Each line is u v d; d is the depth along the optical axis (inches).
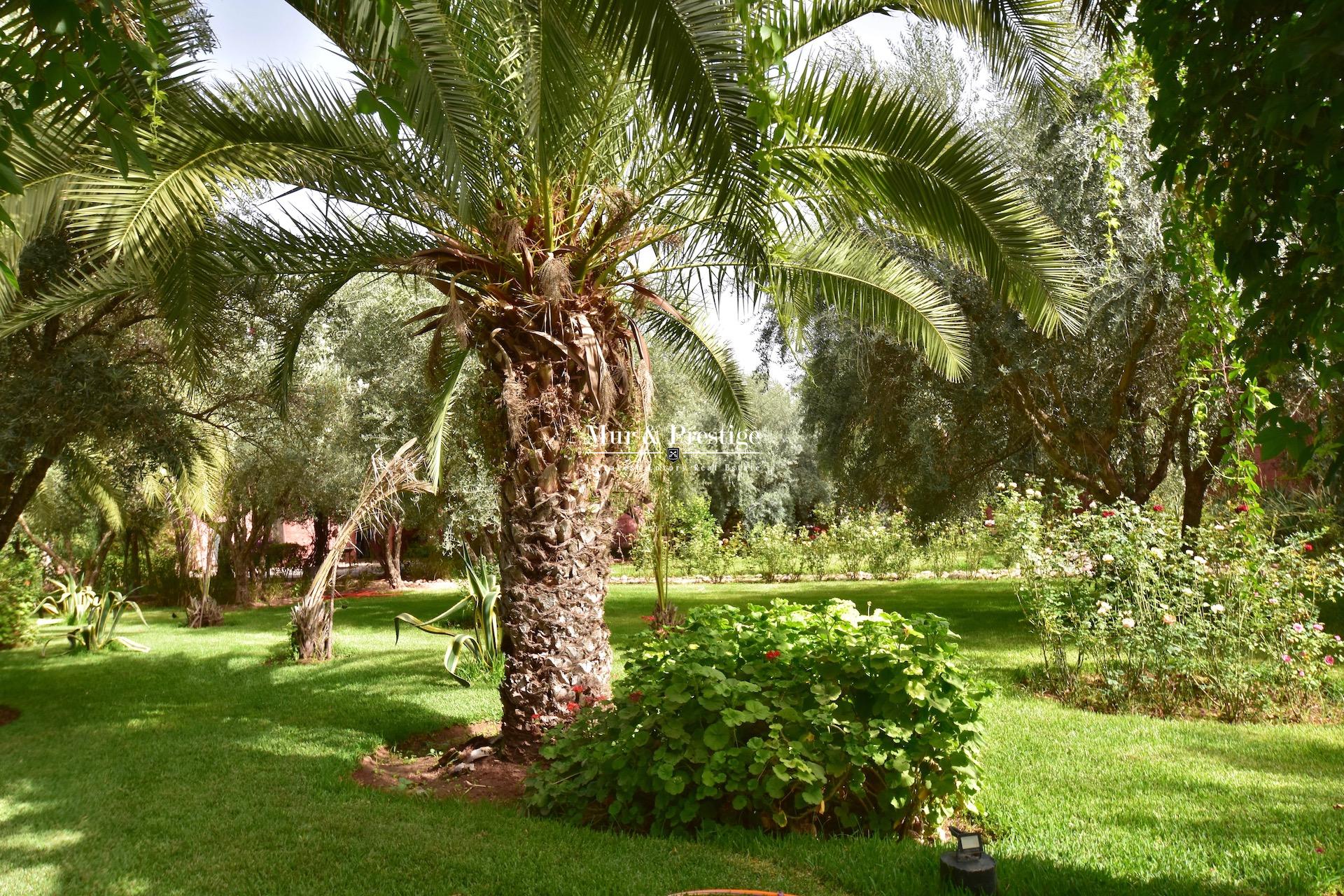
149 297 250.5
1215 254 74.0
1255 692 233.8
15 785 181.3
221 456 452.1
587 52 130.8
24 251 239.0
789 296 237.0
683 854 129.6
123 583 658.2
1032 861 123.7
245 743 214.2
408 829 145.7
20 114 76.4
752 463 834.8
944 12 167.0
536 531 193.5
